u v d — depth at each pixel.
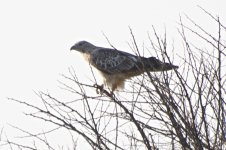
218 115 10.77
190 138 10.87
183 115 11.09
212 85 11.04
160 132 11.36
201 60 11.35
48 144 12.02
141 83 11.65
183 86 11.03
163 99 11.27
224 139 10.69
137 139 11.35
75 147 11.73
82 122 11.48
